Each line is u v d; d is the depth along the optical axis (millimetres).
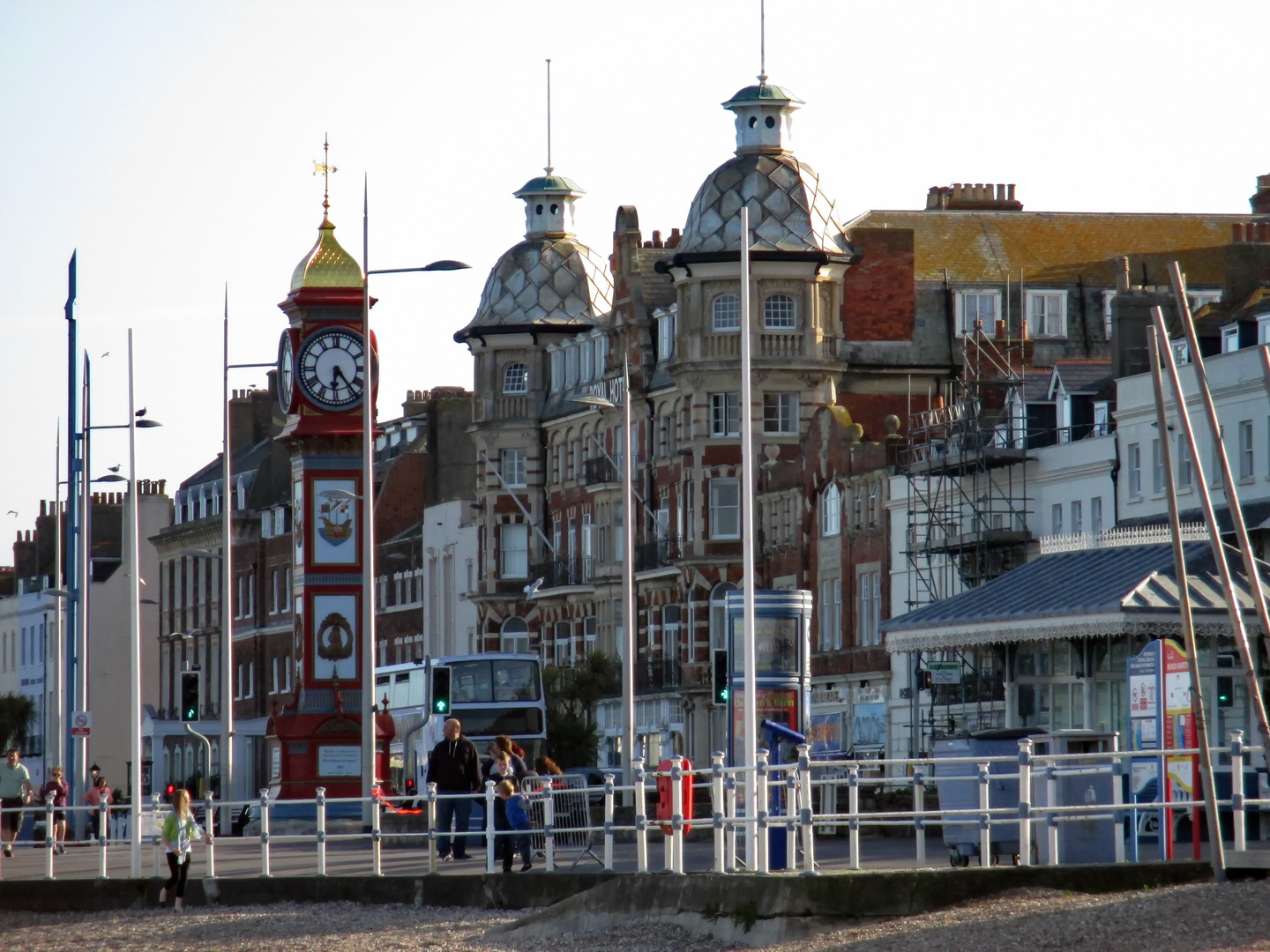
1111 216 165750
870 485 135875
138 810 69500
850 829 47875
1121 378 111500
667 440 162250
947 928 42969
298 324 110000
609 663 156750
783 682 70312
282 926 59750
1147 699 60844
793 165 156375
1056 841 47062
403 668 133000
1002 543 120062
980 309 158000
